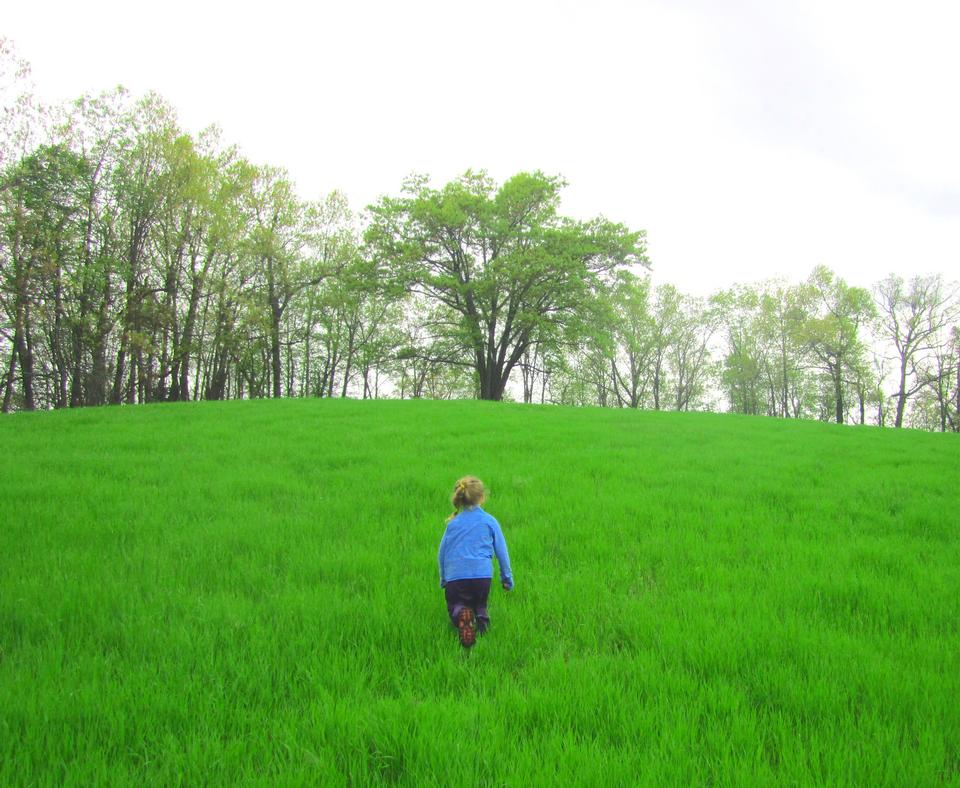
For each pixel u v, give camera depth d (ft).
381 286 124.77
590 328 126.72
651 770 10.12
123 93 98.07
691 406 225.76
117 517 26.81
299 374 177.68
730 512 29.94
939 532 27.25
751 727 11.41
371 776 10.39
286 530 25.38
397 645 15.47
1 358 123.13
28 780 9.73
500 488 34.53
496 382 135.23
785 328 170.09
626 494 33.09
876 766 10.37
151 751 10.73
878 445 58.54
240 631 15.76
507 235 128.77
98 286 94.32
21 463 38.88
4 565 20.43
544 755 10.78
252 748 10.73
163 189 101.65
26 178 86.43
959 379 151.64
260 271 120.98
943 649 15.06
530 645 15.48
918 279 150.41
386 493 32.53
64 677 13.05
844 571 21.34
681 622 16.71
